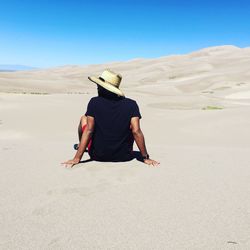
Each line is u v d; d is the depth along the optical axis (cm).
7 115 1394
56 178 346
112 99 403
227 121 1094
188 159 437
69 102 1856
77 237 222
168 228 234
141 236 223
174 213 259
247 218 248
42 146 550
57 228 235
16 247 209
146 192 305
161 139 880
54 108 1605
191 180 339
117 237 222
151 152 493
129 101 405
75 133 1055
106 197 293
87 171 371
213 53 15425
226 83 6662
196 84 7125
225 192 304
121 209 267
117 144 404
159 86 7244
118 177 349
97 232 229
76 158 405
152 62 14875
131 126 404
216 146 643
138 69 13038
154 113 1527
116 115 399
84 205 275
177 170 377
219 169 382
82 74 13300
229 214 256
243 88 5631
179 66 11931
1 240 218
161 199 287
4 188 317
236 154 476
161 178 346
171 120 1296
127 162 410
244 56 12644
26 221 246
